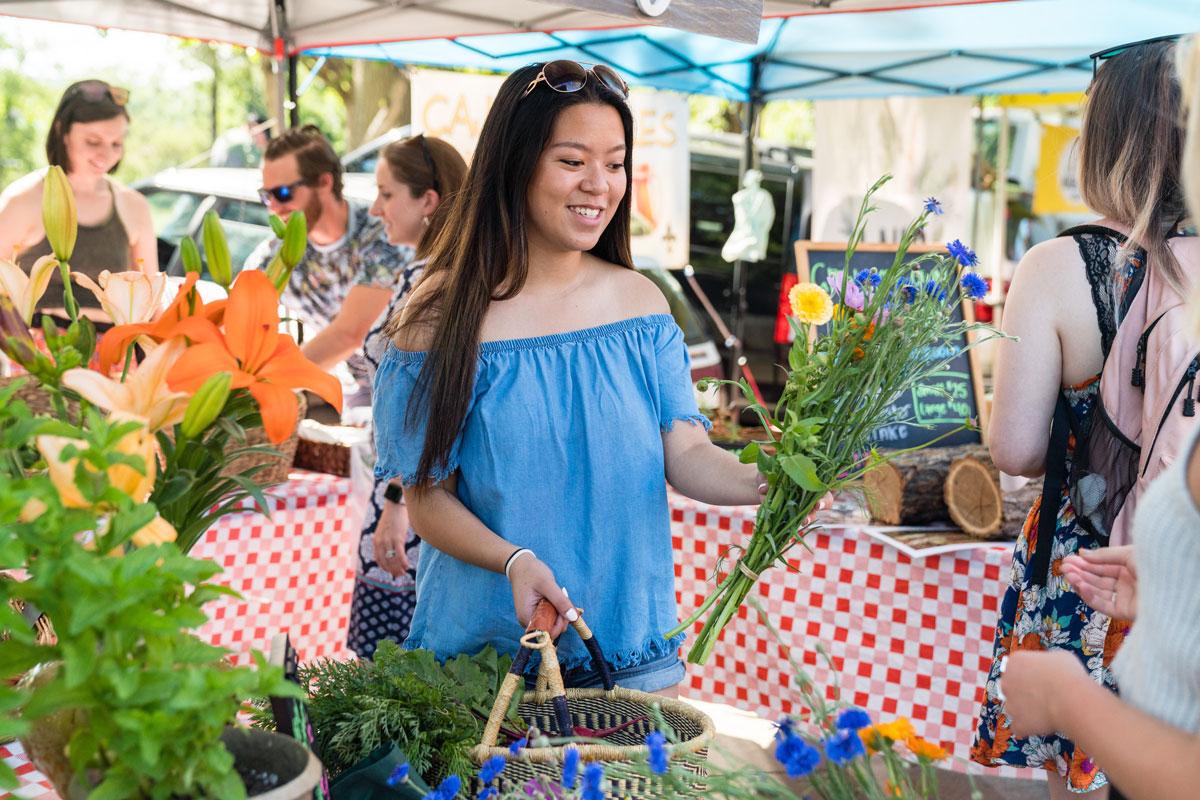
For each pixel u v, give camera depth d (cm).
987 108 795
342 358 362
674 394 198
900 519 308
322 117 1521
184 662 98
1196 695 103
